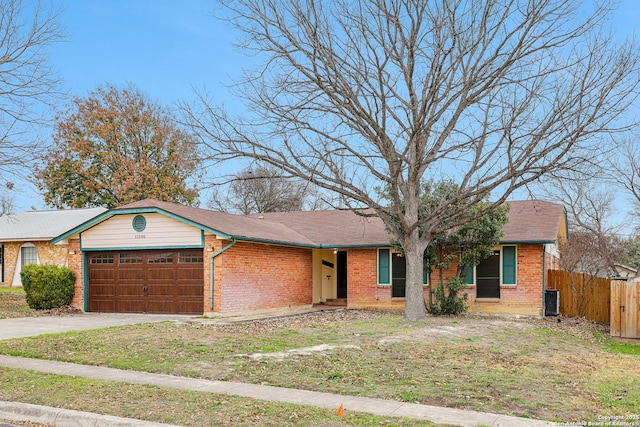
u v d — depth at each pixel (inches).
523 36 644.1
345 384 336.8
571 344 550.9
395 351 450.6
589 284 808.9
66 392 318.0
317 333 559.2
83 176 1603.1
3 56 588.1
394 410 281.6
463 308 783.7
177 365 391.2
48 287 773.3
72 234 784.9
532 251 792.3
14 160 601.9
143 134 1674.5
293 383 339.3
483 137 666.2
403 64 675.4
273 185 1883.6
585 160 648.4
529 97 658.2
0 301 917.2
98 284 783.1
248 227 817.5
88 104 1622.8
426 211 753.6
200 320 662.5
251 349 455.2
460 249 786.8
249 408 283.7
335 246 901.2
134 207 744.3
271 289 811.4
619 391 336.5
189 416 272.1
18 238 1200.8
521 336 577.9
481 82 689.0
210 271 701.9
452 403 296.8
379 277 893.2
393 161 661.9
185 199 1712.6
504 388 331.6
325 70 676.7
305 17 679.1
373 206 701.3
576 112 609.0
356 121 695.7
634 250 1258.6
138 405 291.4
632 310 654.5
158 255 749.3
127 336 519.2
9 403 298.4
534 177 621.3
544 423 261.6
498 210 742.5
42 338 504.7
